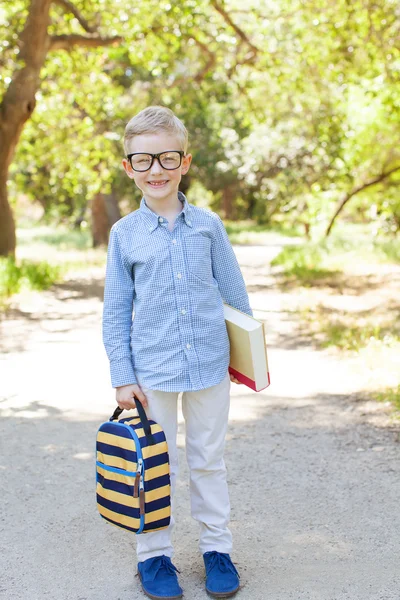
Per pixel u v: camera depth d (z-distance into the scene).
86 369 7.33
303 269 16.30
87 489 4.23
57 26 17.36
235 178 39.97
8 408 5.92
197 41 18.20
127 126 2.96
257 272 17.45
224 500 3.15
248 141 30.69
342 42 12.98
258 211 49.19
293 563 3.32
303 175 29.78
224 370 3.03
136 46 16.92
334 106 19.45
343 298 11.91
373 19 12.11
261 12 17.02
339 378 6.73
